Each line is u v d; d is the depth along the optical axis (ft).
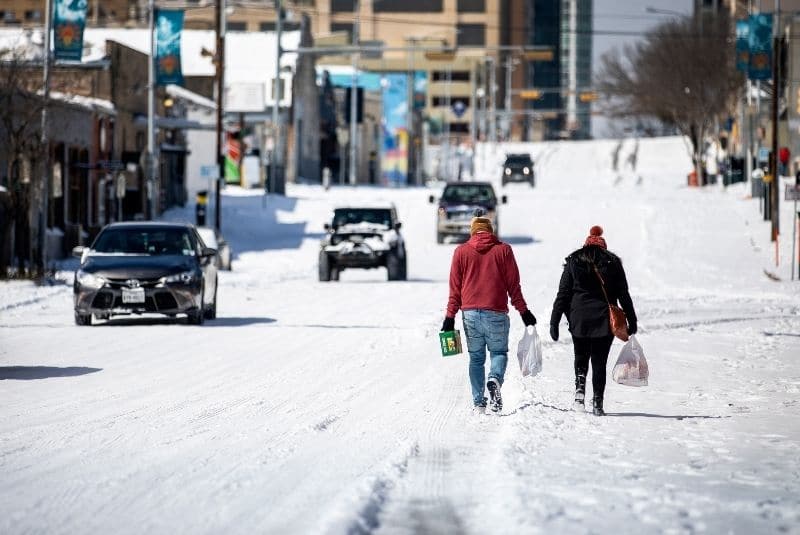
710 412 127.75
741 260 465.88
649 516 74.13
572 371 160.66
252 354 180.14
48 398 132.67
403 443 103.04
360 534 68.08
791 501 80.33
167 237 236.43
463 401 133.28
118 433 108.47
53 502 78.38
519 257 490.08
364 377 154.10
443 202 532.73
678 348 197.98
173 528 70.85
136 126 592.19
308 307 273.33
